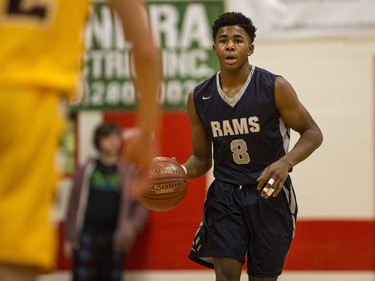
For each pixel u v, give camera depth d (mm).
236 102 8102
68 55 4234
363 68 13688
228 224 8125
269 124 8125
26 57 4152
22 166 4035
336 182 13719
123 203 12828
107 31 13992
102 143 12812
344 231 13727
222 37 8078
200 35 13922
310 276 13742
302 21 13695
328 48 13695
